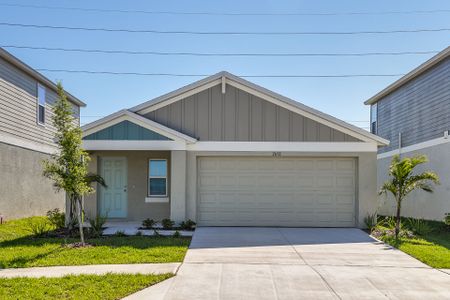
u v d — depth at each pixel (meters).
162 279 7.37
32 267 8.15
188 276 7.64
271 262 8.83
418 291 7.02
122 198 15.21
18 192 16.34
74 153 10.27
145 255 9.17
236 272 7.96
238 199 14.13
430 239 12.14
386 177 21.42
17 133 16.36
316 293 6.83
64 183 10.14
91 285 6.89
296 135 14.04
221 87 14.12
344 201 14.15
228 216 14.12
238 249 10.16
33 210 17.66
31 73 17.31
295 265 8.62
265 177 14.20
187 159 13.91
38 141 18.34
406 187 12.02
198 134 14.04
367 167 13.99
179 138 13.63
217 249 10.12
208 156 14.10
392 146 20.94
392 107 21.12
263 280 7.48
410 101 19.02
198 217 14.05
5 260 8.56
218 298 6.51
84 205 14.67
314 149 14.01
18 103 16.52
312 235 12.35
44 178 18.81
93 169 14.77
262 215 14.12
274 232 12.82
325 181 14.20
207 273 7.86
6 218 15.34
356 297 6.68
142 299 6.39
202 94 14.13
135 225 14.05
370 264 8.84
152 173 15.35
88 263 8.46
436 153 16.55
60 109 10.26
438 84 16.50
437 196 16.41
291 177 14.20
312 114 14.06
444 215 15.69
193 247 10.34
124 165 15.29
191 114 14.09
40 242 10.69
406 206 19.31
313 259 9.21
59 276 7.40
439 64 16.42
